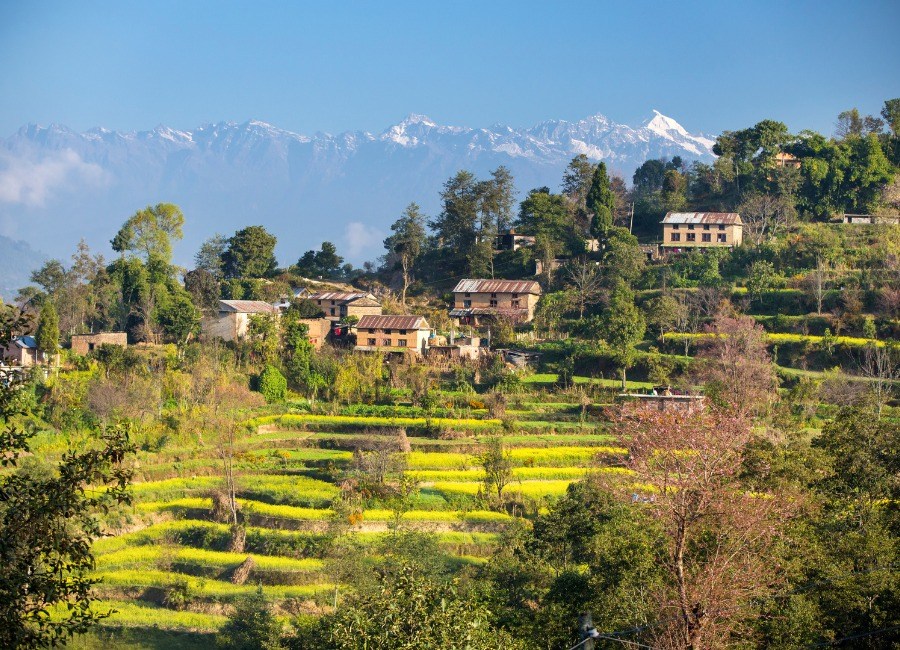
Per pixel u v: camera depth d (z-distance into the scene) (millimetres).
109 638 65188
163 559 76812
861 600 45812
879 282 136375
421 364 130000
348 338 146375
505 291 152750
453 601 39438
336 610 60125
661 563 46375
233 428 105875
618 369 125438
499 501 87062
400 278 186500
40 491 29359
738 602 42250
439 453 99250
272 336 131375
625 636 44312
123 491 31406
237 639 63500
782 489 51500
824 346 123562
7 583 27719
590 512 64188
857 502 57906
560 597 51875
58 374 113500
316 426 110188
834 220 172250
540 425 106812
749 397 98875
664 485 44594
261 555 78000
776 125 183625
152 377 113750
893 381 111125
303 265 199500
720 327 127625
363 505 86375
